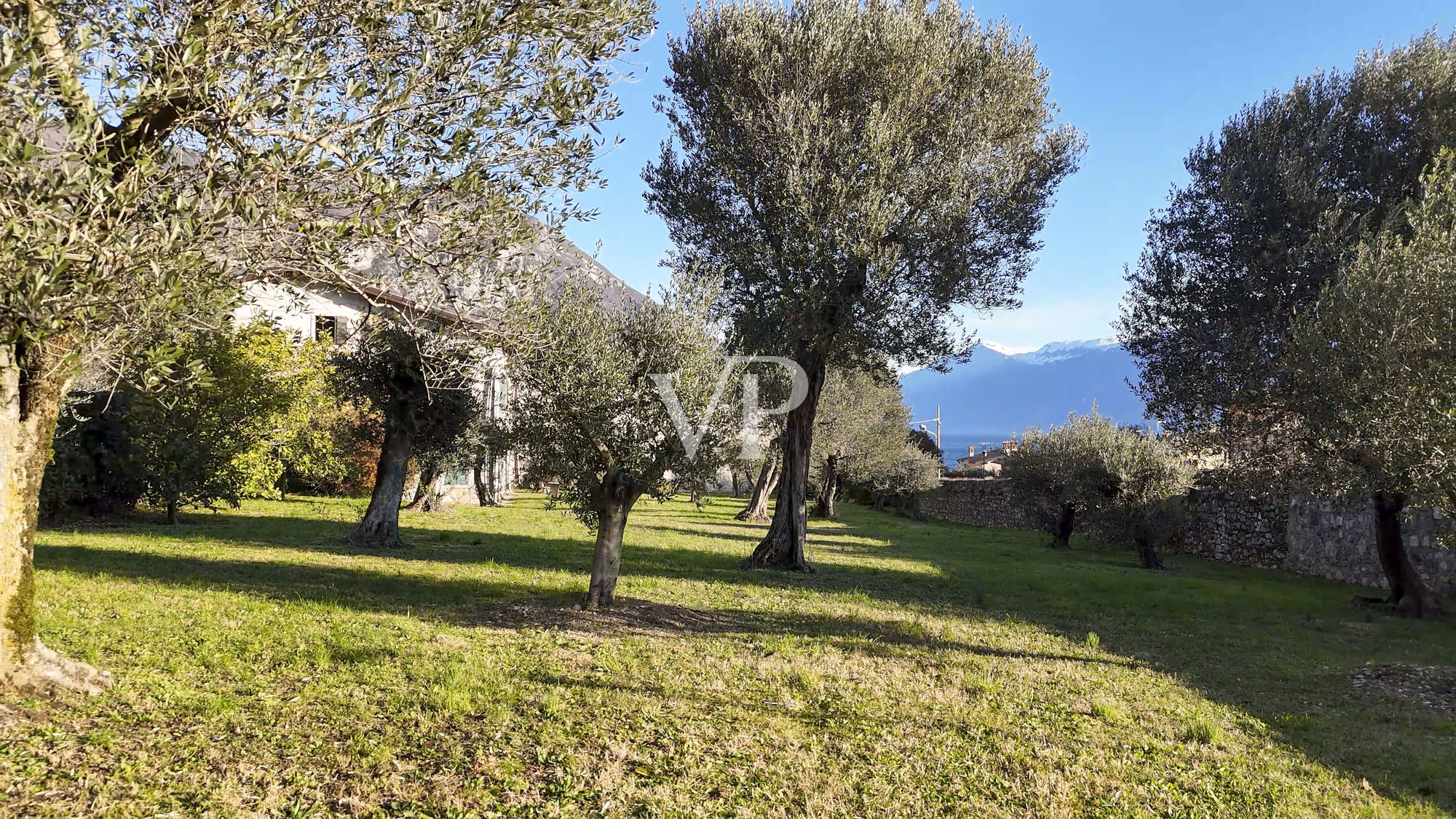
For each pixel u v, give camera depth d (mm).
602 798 4469
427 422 14992
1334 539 19875
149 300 3920
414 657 6949
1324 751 6238
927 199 14531
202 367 4551
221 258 4410
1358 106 14375
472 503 29141
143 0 4578
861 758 5398
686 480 9352
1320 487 12344
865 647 8820
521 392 9188
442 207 5703
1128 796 5066
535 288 7488
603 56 6312
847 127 13914
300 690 5863
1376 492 11812
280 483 23922
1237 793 5242
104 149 3898
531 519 23672
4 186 3658
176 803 4016
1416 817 4980
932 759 5457
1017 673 8125
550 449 9188
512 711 5754
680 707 6141
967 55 15055
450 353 6789
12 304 3586
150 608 7965
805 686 6984
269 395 16781
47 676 5238
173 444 15219
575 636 8352
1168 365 15875
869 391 34750
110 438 15305
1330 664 9641
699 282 9594
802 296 13797
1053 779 5227
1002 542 27844
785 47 14617
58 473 14430
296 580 10469
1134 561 23141
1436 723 7125
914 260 14484
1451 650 10711
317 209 5070
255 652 6746
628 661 7395
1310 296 13539
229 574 10438
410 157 5633
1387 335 9641
